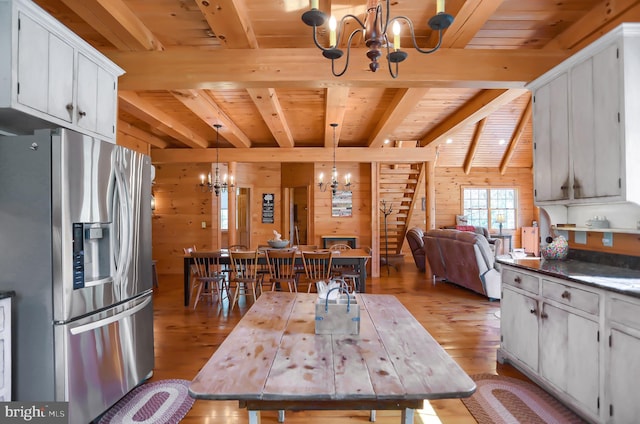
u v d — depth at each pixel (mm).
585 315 2115
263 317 1906
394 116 4762
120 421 2232
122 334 2469
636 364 1777
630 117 2164
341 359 1360
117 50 3066
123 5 2600
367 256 5102
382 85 3195
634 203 2162
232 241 7242
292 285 5867
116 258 2441
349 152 7137
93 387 2176
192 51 3068
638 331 1766
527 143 9547
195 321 4332
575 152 2604
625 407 1841
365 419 2270
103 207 2311
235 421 2240
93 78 2559
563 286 2311
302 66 3070
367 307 2107
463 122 5539
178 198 7695
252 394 1101
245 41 2926
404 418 1503
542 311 2541
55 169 1980
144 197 2805
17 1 1880
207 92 4441
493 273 5156
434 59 3092
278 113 4684
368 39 1771
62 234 1980
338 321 1649
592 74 2424
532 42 3279
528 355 2721
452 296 5527
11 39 1875
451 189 10461
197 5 2566
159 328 4066
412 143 7672
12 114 1986
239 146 6980
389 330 1695
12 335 1979
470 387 1146
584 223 2943
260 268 6184
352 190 8219
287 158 7078
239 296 5465
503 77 3098
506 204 10555
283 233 8688
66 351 1981
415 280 6848
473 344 3520
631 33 2168
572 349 2232
